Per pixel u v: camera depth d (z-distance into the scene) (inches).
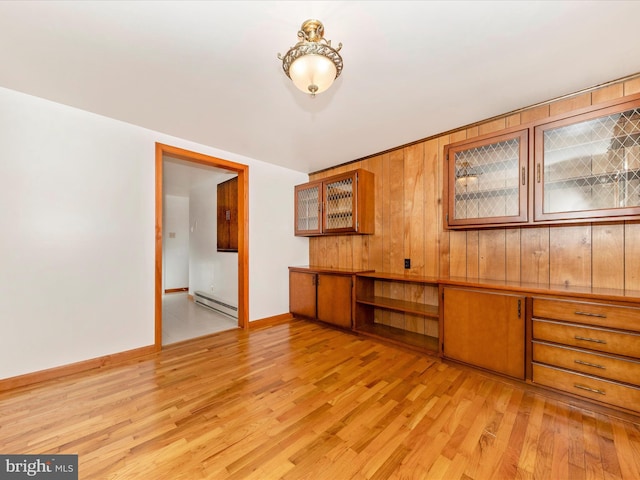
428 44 60.9
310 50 50.1
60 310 87.9
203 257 200.8
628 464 51.8
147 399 73.6
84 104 88.1
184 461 52.7
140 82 75.7
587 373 67.7
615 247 76.4
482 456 53.9
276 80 74.4
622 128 69.2
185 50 62.7
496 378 84.0
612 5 50.6
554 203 77.5
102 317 95.7
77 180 91.4
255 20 54.1
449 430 61.3
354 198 128.7
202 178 187.0
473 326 87.2
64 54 64.1
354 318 124.4
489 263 98.7
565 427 62.1
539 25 55.5
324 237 160.9
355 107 89.0
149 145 106.9
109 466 51.4
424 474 49.8
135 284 103.0
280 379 84.5
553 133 77.5
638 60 66.7
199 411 68.3
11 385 79.4
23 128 82.3
